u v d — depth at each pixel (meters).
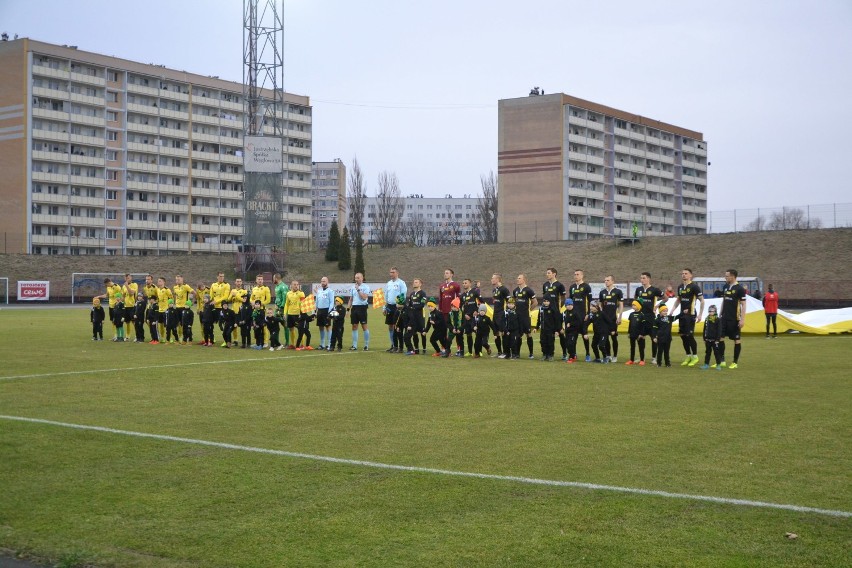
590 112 101.50
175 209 100.38
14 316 46.84
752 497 7.25
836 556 5.81
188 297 26.92
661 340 19.19
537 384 15.46
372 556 5.87
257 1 80.94
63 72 89.38
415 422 11.05
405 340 22.84
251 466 8.40
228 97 105.69
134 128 96.06
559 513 6.80
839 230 70.94
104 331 33.34
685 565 5.66
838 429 10.52
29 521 6.68
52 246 90.06
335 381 15.88
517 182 100.12
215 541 6.19
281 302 24.80
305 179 114.12
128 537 6.29
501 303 21.42
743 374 17.34
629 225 107.81
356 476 8.00
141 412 11.80
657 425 10.83
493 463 8.57
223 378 16.30
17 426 10.51
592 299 20.72
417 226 156.88
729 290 18.77
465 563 5.73
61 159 89.69
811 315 33.38
